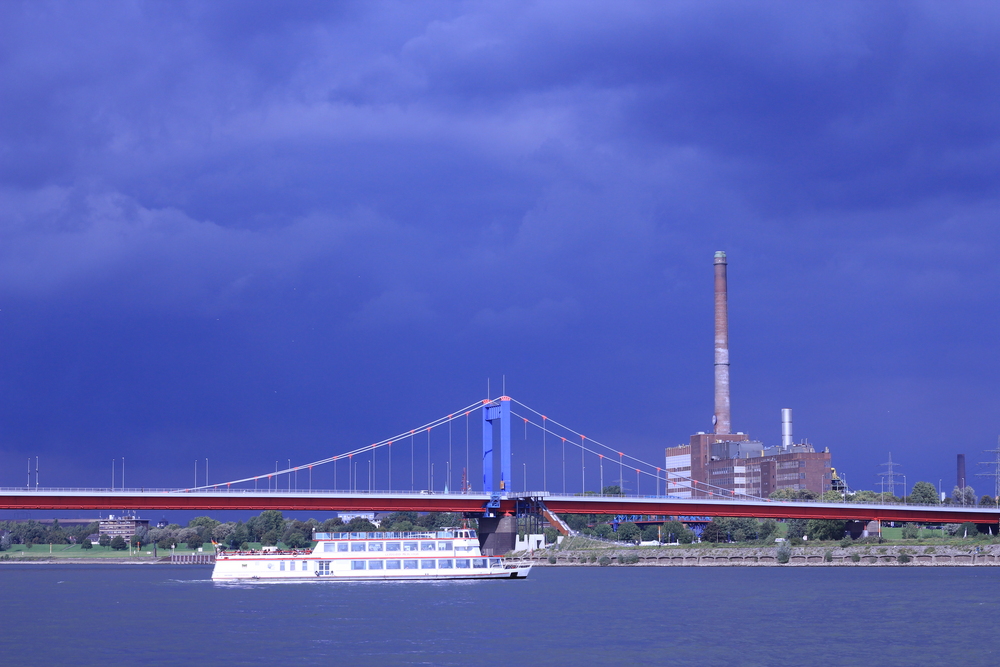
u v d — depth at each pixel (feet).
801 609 486.38
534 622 431.02
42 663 332.60
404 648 358.43
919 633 397.39
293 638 382.63
